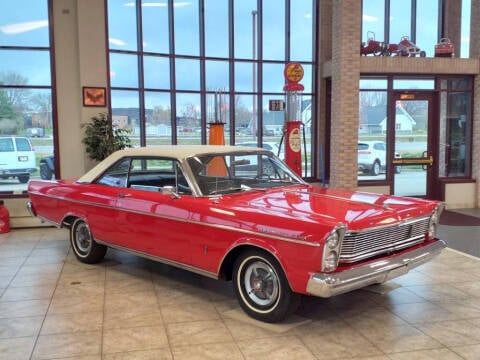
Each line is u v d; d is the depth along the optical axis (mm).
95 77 8133
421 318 4043
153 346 3531
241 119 10398
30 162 8391
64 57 8250
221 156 4695
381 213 3811
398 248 4020
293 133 7426
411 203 4277
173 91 9750
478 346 3516
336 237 3371
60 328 3869
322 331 3775
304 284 3465
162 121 9703
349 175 9109
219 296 4605
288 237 3518
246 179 4785
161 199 4543
